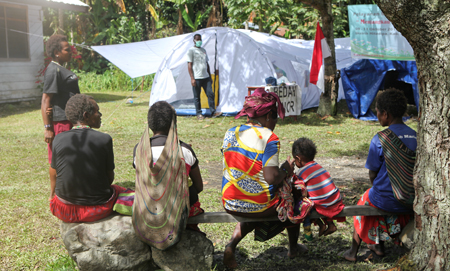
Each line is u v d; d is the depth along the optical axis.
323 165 6.37
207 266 3.15
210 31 10.99
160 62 11.91
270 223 3.31
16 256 3.49
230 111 11.13
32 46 13.70
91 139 3.04
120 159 6.71
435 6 2.41
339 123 9.73
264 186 3.11
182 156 2.98
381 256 3.51
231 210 3.17
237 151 3.12
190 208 3.16
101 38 21.53
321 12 10.05
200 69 10.29
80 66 21.75
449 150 2.60
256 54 11.07
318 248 3.68
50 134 4.44
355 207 3.26
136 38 23.38
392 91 3.28
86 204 2.97
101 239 2.94
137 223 2.93
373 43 9.64
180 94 12.49
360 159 6.69
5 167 6.22
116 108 12.66
